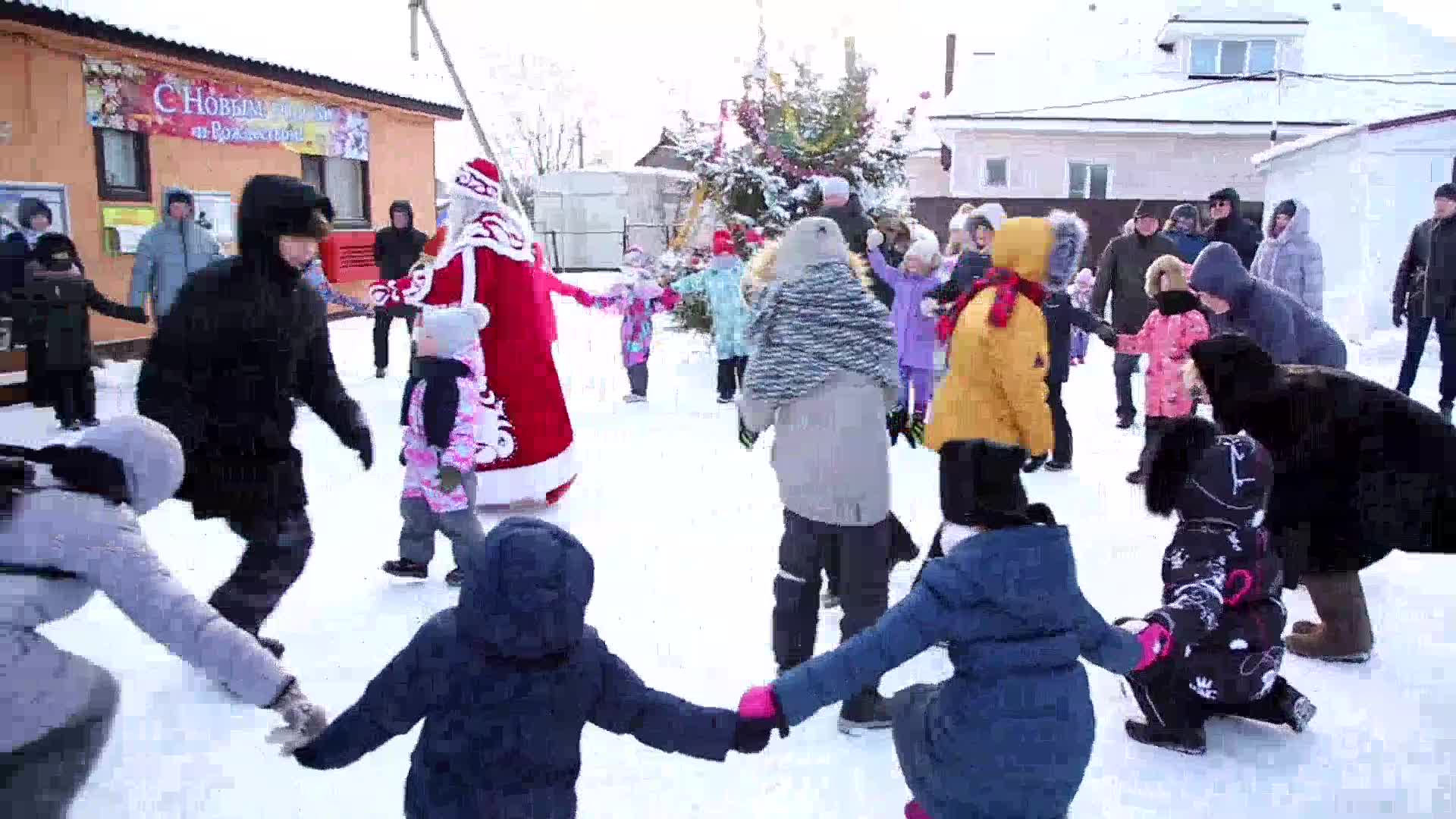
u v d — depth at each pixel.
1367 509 4.10
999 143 27.12
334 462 7.63
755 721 2.50
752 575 5.29
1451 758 3.61
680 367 12.58
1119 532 6.05
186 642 2.39
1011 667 2.61
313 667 4.17
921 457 8.15
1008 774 2.61
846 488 3.71
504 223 6.19
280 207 3.77
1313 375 4.19
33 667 2.29
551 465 6.29
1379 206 13.80
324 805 3.25
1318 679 4.21
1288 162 17.12
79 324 8.32
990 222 7.11
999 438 4.28
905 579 5.27
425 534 5.14
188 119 12.87
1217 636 3.57
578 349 14.23
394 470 7.41
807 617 3.93
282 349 3.83
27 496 2.35
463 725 2.25
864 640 2.61
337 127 15.95
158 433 2.60
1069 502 6.72
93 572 2.35
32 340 8.33
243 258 3.81
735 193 13.02
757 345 3.88
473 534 5.01
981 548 2.64
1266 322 5.10
